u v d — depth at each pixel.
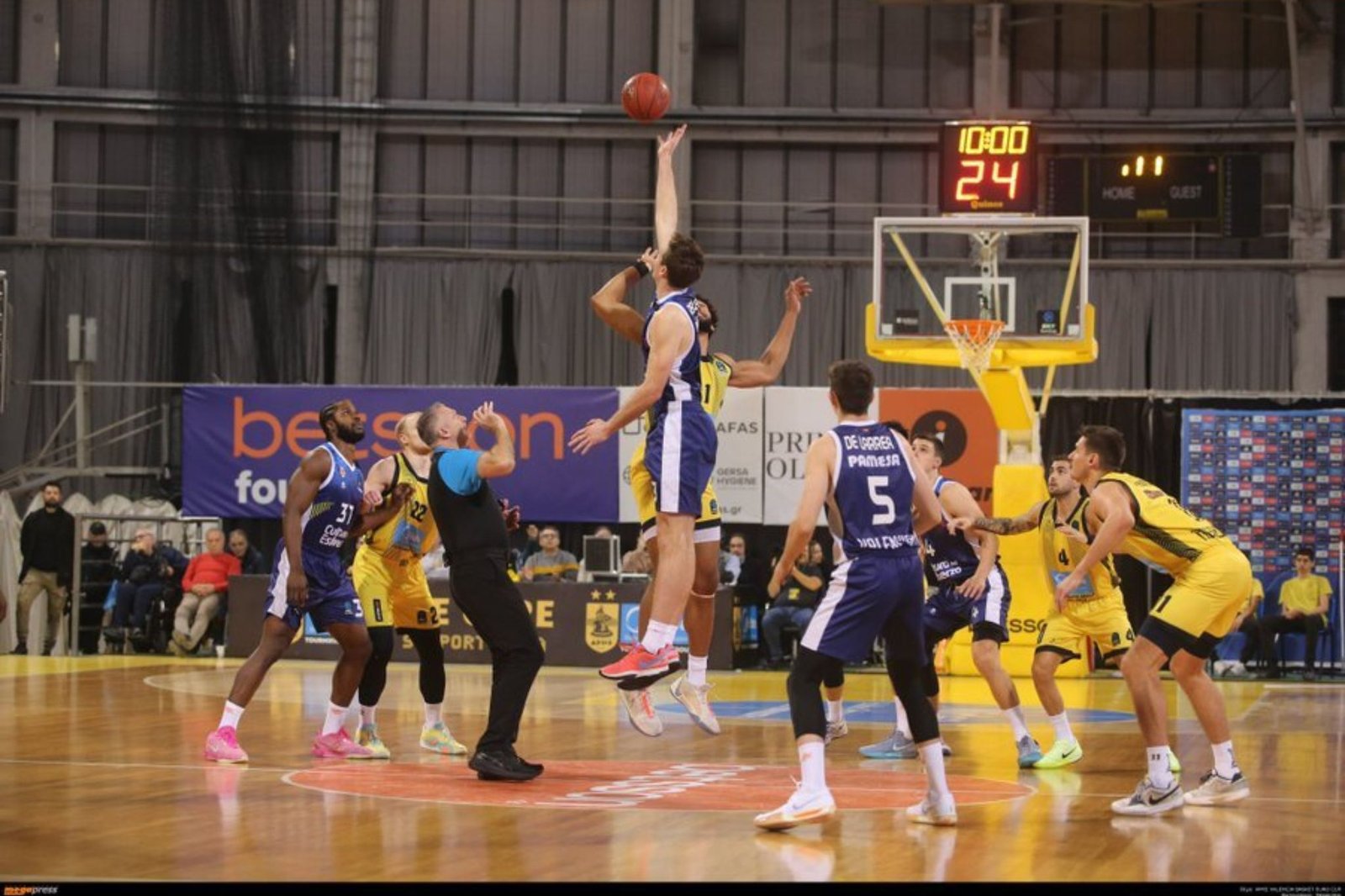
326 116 28.09
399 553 9.03
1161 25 28.31
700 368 7.38
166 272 25.95
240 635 18.00
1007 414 17.31
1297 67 26.69
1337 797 7.68
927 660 9.42
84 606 19.22
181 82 26.09
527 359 28.31
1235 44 28.11
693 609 7.59
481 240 28.91
